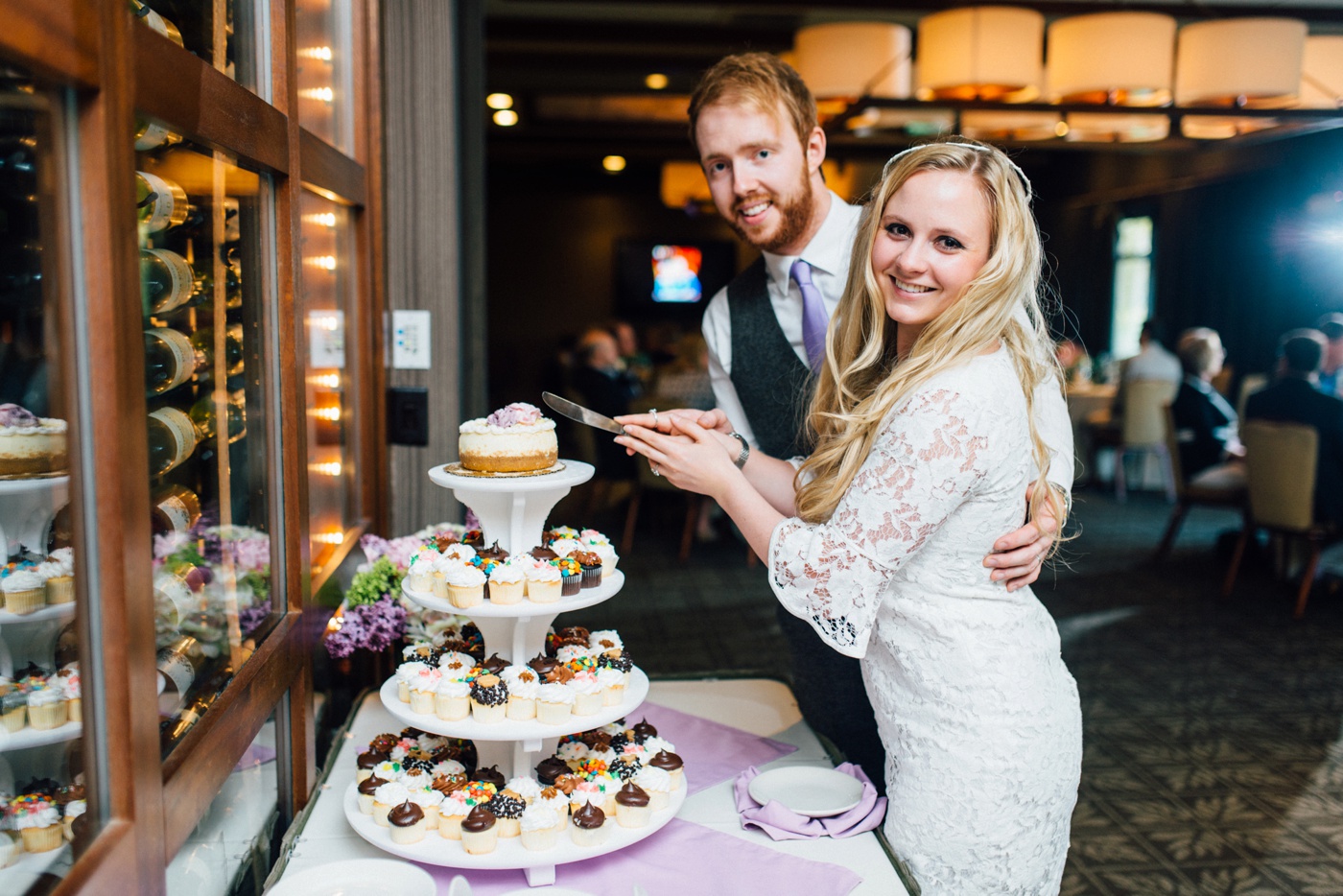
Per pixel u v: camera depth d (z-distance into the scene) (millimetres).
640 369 9039
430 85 2408
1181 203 8477
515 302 11945
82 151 857
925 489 1251
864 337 1526
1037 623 1419
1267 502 4859
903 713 1408
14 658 896
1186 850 2633
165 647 1111
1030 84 4445
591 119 8625
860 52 4605
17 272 836
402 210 2434
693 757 1700
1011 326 1340
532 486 1352
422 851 1273
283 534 1537
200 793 1118
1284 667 4008
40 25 752
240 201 1364
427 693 1359
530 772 1462
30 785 886
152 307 1086
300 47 1670
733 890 1283
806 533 1353
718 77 1862
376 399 2354
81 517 891
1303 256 7102
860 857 1379
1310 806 2871
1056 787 1394
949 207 1304
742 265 12023
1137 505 7504
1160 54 4375
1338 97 4773
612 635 1582
